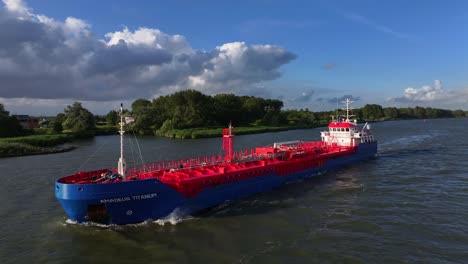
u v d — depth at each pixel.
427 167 52.78
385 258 21.94
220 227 28.08
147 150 87.50
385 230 26.48
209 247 24.11
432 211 30.72
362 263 21.36
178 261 22.00
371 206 32.69
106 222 28.11
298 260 21.89
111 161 68.25
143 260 22.28
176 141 115.81
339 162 54.09
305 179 46.09
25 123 175.50
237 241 25.11
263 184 39.62
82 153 83.50
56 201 36.34
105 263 21.97
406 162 58.34
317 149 53.50
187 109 165.62
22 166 63.75
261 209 32.78
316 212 31.38
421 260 21.59
